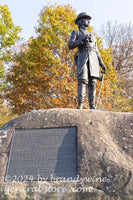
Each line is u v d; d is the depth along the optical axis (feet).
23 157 13.87
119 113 16.25
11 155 14.06
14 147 14.44
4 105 59.47
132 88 72.23
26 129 15.21
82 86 18.75
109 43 76.79
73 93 43.78
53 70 43.93
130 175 12.25
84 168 12.82
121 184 12.05
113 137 14.70
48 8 48.03
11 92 49.44
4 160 13.87
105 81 47.01
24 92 47.42
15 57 50.52
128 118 15.70
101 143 13.82
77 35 19.86
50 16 45.98
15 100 47.96
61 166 13.15
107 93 47.16
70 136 14.38
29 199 12.05
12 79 49.55
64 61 46.85
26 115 16.28
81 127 14.66
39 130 14.98
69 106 44.32
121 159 13.16
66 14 47.29
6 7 52.54
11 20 52.70
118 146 14.19
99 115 15.84
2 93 52.80
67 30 44.70
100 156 13.14
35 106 47.34
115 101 58.44
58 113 15.88
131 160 13.28
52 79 44.83
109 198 11.75
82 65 18.94
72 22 46.96
